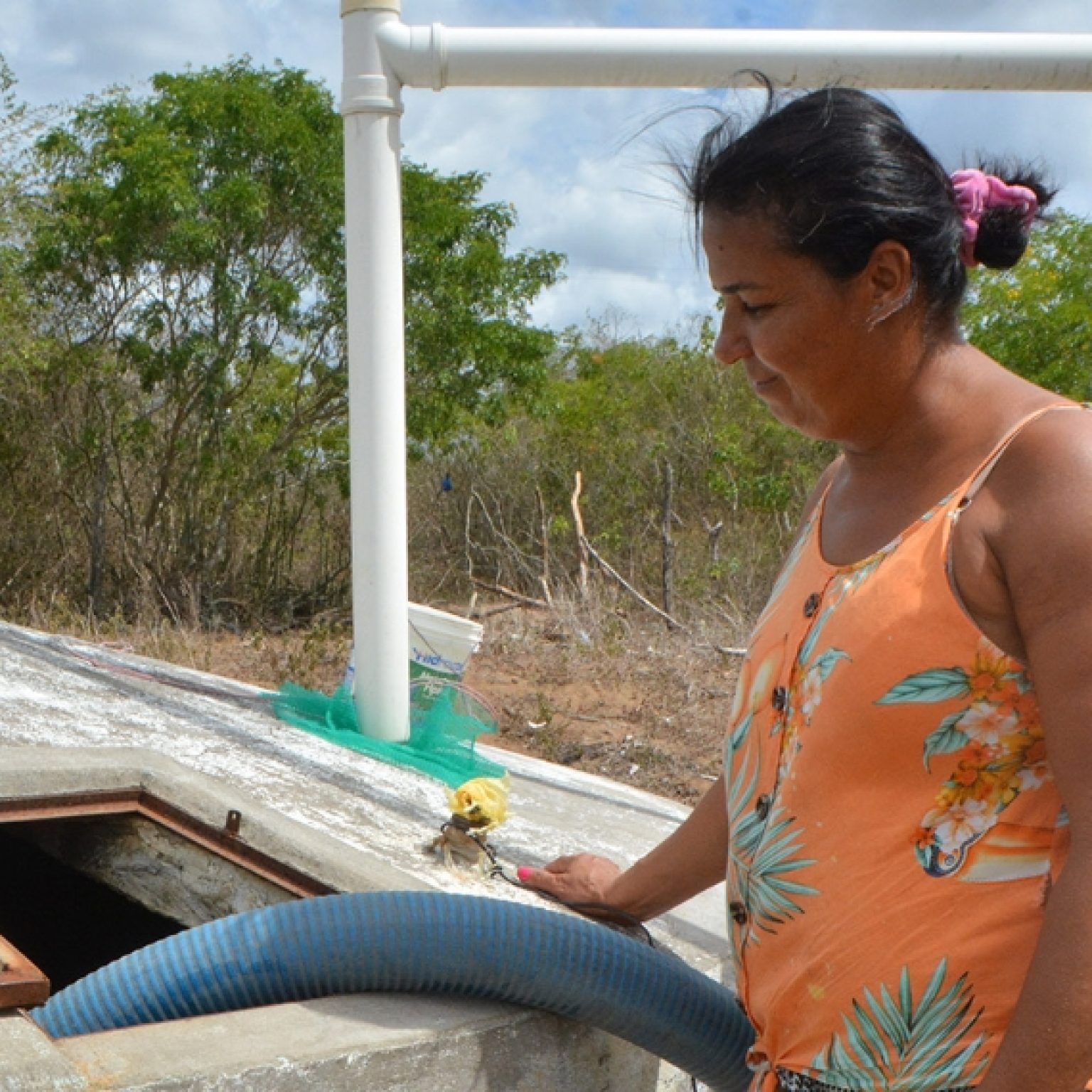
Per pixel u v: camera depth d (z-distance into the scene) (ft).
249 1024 5.56
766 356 4.30
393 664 11.51
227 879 8.23
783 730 4.52
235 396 33.83
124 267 32.09
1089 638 3.69
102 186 31.86
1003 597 3.95
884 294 4.13
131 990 5.91
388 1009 5.82
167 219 31.35
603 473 45.50
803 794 4.38
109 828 9.00
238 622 33.96
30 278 32.63
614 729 20.29
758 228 4.17
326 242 33.04
